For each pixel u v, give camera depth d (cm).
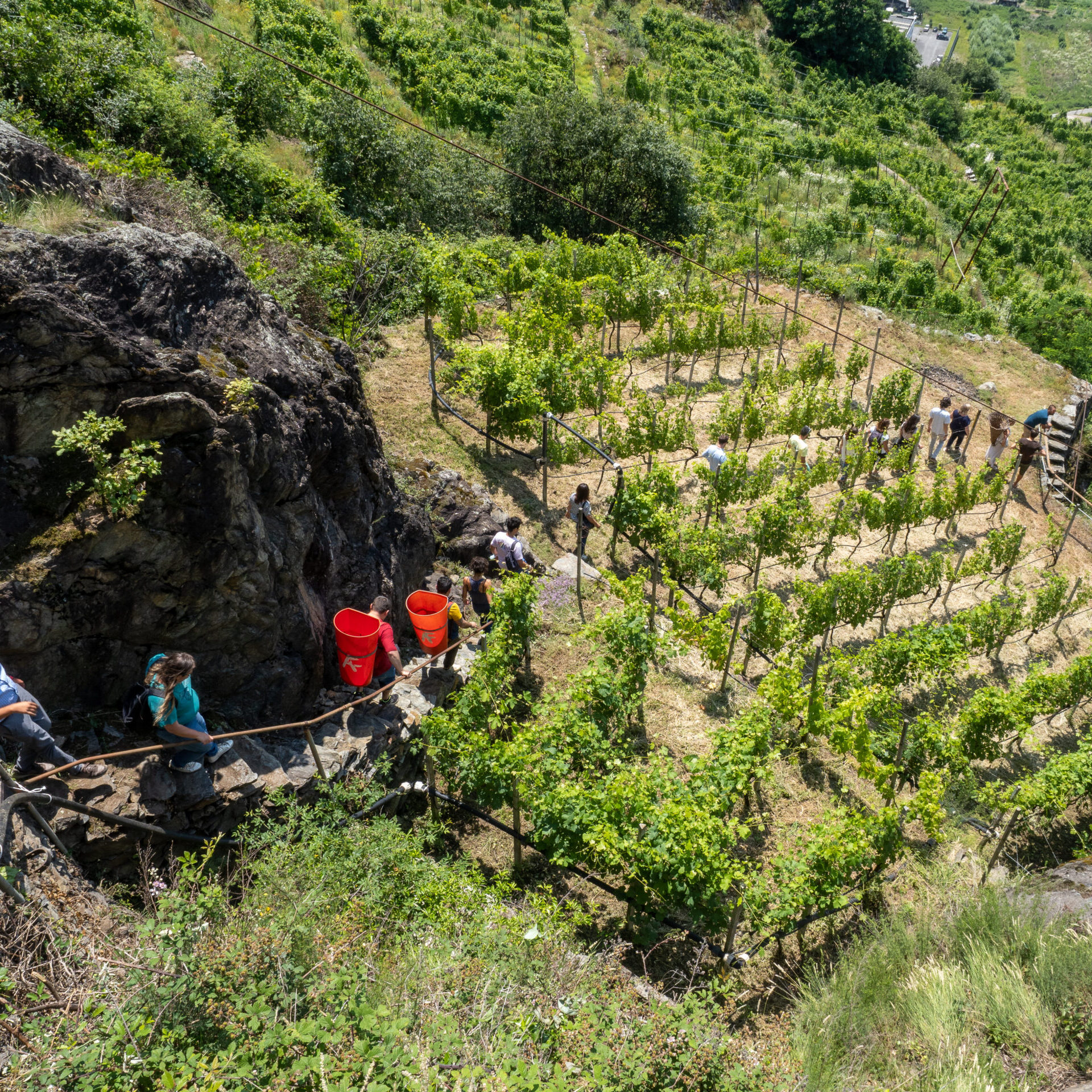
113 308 578
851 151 4341
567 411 1314
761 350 1928
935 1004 543
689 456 1476
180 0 2372
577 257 1934
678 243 2731
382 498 874
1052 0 12731
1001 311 2883
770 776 727
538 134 2752
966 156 5766
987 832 861
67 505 539
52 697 552
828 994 579
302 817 583
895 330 2173
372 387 1368
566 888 708
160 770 549
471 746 674
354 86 2748
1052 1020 529
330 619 759
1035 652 1195
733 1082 427
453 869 619
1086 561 1446
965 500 1328
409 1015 420
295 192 1664
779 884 641
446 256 1714
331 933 476
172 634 596
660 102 4419
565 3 4884
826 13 6200
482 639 900
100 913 470
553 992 473
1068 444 1844
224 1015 386
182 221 1134
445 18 3944
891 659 923
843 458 1423
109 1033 355
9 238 537
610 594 1064
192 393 586
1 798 440
